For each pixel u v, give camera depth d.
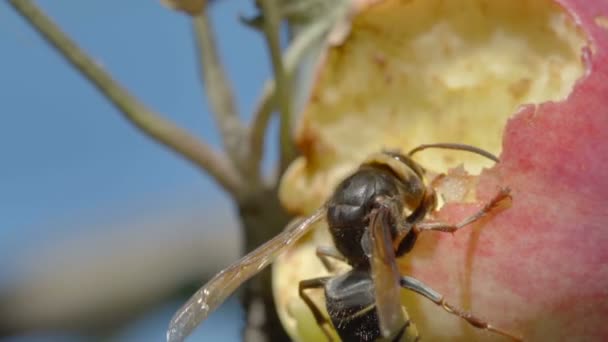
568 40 0.13
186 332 0.13
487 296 0.12
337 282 0.13
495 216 0.12
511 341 0.12
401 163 0.13
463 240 0.12
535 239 0.12
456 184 0.13
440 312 0.13
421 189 0.13
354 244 0.13
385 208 0.13
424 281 0.12
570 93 0.12
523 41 0.13
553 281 0.12
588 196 0.12
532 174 0.12
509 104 0.13
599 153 0.12
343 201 0.13
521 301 0.12
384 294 0.12
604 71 0.12
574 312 0.12
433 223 0.12
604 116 0.12
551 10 0.13
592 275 0.12
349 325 0.13
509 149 0.12
